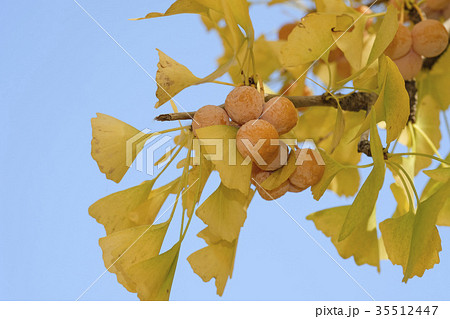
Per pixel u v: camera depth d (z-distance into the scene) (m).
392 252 0.67
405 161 0.73
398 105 0.63
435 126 0.81
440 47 0.73
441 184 0.72
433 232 0.65
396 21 0.64
